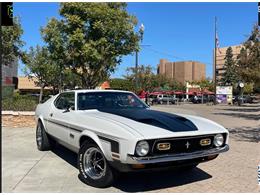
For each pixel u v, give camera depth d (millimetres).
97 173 5582
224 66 88938
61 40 18250
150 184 5711
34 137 10422
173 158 4941
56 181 5797
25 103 14352
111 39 18328
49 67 37250
